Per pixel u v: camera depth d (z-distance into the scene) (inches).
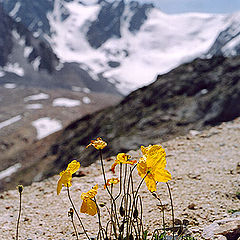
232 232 182.2
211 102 725.9
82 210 126.3
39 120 5403.5
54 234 217.6
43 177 1219.9
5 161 3075.8
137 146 709.3
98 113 1525.6
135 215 137.0
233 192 265.3
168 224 209.6
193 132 564.7
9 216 264.5
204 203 245.4
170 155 424.5
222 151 415.8
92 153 885.8
